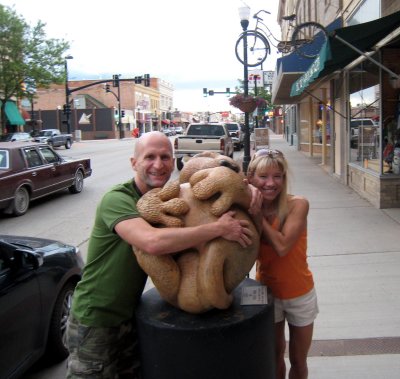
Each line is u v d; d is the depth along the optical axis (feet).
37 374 13.17
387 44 28.19
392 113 30.22
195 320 6.70
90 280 7.98
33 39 110.73
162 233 6.40
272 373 7.30
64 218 33.76
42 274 12.94
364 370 12.01
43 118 223.51
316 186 41.57
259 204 7.04
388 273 18.81
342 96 42.83
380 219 27.78
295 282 8.86
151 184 7.95
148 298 7.71
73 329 8.20
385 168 30.83
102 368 8.04
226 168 6.86
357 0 34.94
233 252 6.56
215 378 6.55
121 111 223.30
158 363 6.74
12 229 30.94
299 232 8.42
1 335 10.94
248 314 6.81
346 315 15.20
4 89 114.73
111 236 7.72
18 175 34.86
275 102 87.40
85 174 46.83
